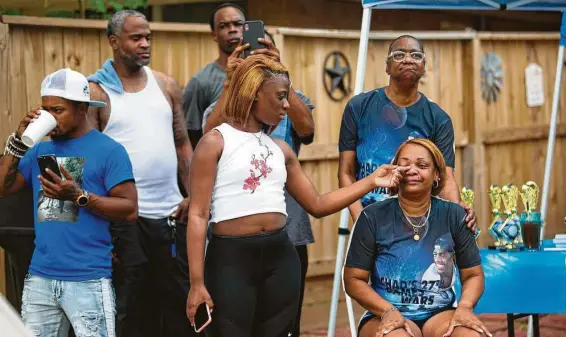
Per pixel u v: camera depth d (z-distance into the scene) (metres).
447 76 12.40
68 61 9.01
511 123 13.16
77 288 6.07
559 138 13.98
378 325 6.12
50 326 6.16
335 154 11.27
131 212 6.25
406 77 7.06
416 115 7.15
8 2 9.77
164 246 7.65
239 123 5.90
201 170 5.83
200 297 5.76
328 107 11.23
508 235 7.33
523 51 13.27
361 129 7.25
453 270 6.21
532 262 7.13
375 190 7.11
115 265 7.49
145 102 7.58
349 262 6.21
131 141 7.50
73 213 6.07
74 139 6.23
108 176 6.20
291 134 7.36
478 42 12.53
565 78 13.92
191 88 8.17
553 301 7.13
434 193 6.31
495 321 10.14
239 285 5.78
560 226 14.02
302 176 6.15
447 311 6.17
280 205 5.92
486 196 12.80
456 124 12.52
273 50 6.79
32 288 6.12
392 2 7.53
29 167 6.23
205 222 5.84
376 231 6.20
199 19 12.27
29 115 6.04
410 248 6.18
